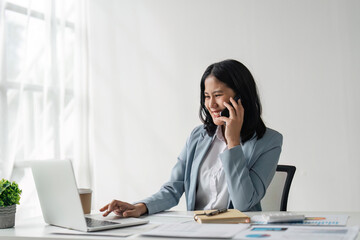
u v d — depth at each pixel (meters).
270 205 2.17
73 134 4.11
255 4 3.85
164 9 4.18
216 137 2.03
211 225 1.31
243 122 1.92
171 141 4.10
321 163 3.60
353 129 3.51
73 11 4.21
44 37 3.82
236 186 1.74
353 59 3.53
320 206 3.60
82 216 1.33
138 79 4.23
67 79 4.11
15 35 3.58
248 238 1.11
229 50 3.94
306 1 3.69
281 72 3.75
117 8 4.33
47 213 1.54
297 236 1.11
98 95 4.34
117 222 1.45
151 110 4.18
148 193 4.15
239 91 1.89
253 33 3.85
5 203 1.54
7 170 3.42
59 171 1.39
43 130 3.76
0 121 3.41
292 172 2.18
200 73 4.03
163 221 1.54
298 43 3.70
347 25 3.55
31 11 3.74
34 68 3.75
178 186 2.03
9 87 3.52
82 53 4.24
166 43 4.16
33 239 1.32
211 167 1.99
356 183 3.49
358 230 1.16
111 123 4.29
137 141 4.21
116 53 4.31
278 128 3.74
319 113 3.62
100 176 4.29
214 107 1.91
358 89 3.50
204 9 4.03
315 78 3.64
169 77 4.13
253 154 1.88
